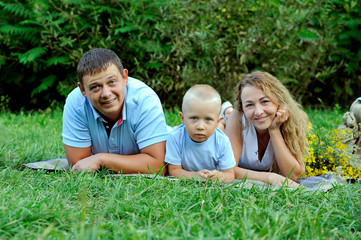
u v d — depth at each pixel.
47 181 2.95
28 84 8.10
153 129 3.38
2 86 8.09
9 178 3.06
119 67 3.22
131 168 3.31
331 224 2.30
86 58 3.12
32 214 2.21
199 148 3.28
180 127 3.40
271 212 2.33
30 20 7.02
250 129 3.55
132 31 7.36
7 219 2.14
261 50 7.69
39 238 1.87
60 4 7.28
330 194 2.77
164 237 2.00
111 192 2.74
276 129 3.40
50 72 7.82
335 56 8.41
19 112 8.12
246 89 3.38
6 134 4.87
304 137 3.52
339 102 9.04
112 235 2.03
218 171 3.23
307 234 2.10
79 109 3.38
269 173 3.34
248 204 2.43
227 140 3.35
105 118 3.40
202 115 3.13
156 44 7.08
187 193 2.74
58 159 3.78
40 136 4.97
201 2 7.25
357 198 2.71
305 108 8.67
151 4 7.13
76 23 7.14
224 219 2.29
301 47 8.23
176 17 7.06
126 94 3.38
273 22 7.51
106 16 7.42
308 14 7.44
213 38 7.32
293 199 2.64
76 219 2.20
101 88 3.11
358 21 8.06
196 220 2.25
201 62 7.46
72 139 3.44
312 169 3.67
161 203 2.52
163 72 7.43
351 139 3.87
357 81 8.87
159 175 3.21
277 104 3.38
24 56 6.91
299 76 8.12
